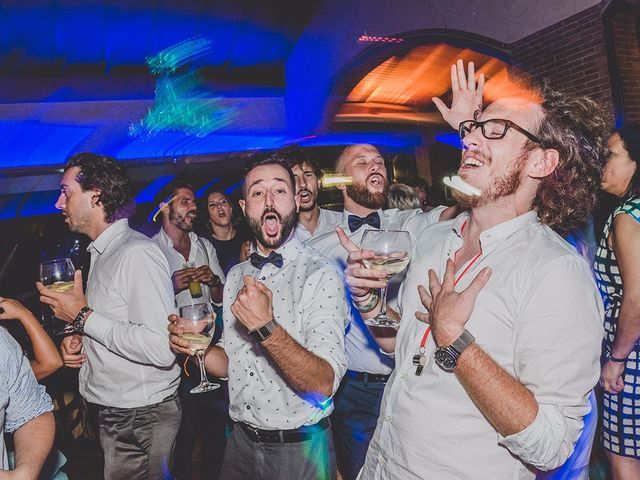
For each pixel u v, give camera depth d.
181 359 2.40
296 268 1.93
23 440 1.37
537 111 1.39
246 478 1.94
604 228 2.24
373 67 7.41
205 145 8.33
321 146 7.92
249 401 1.88
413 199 3.06
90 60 7.59
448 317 1.24
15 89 7.14
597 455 2.91
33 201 6.95
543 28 5.20
